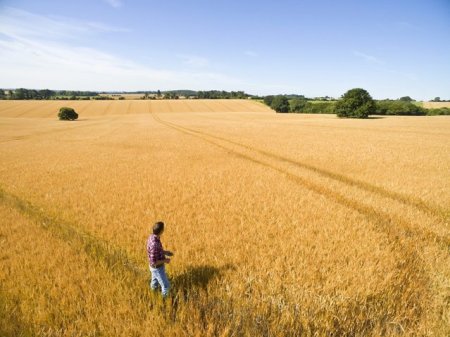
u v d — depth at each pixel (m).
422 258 7.14
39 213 10.75
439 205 11.24
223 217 9.85
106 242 8.07
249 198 12.05
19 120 83.00
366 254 7.16
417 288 5.97
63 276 6.33
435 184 14.09
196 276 6.38
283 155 22.28
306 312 5.14
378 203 11.35
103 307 5.35
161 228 5.57
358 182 14.86
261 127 49.72
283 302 5.38
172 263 6.84
